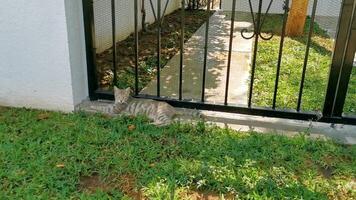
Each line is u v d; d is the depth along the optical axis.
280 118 3.12
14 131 2.85
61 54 3.03
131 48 5.37
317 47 5.65
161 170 2.42
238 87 4.05
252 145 2.71
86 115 3.13
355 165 2.55
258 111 3.07
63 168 2.42
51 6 2.88
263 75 4.36
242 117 3.19
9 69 3.18
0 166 2.43
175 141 2.78
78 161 2.53
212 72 4.52
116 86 3.35
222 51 5.43
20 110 3.24
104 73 4.26
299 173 2.45
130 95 3.30
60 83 3.14
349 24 2.66
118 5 5.41
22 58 3.12
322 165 2.55
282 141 2.78
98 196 2.20
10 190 2.22
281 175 2.41
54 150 2.62
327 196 2.24
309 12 8.75
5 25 3.02
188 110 3.24
